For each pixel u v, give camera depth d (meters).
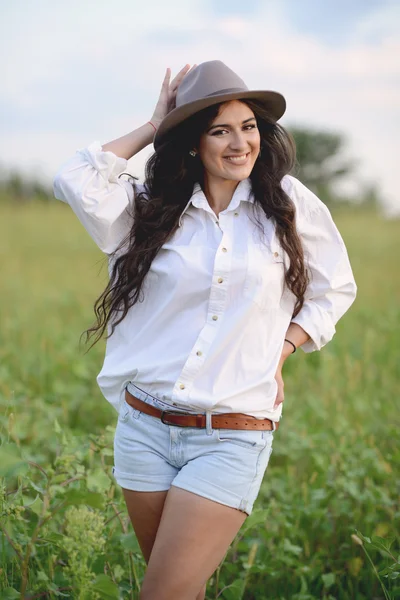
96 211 3.88
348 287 3.98
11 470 3.74
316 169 39.66
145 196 3.96
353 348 9.65
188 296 3.71
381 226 26.84
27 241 22.14
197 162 3.91
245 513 3.68
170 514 3.57
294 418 7.10
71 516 3.55
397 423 7.12
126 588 4.28
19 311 11.75
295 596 4.52
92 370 8.22
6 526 4.14
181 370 3.68
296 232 3.84
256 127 3.81
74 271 17.00
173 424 3.68
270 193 3.80
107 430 4.85
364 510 5.45
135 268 3.79
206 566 3.57
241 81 3.86
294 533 4.96
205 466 3.59
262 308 3.71
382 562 4.75
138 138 4.07
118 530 4.71
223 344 3.66
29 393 6.86
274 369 3.73
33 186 34.12
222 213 3.81
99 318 3.99
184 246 3.77
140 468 3.75
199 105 3.72
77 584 3.55
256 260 3.71
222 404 3.61
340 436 6.43
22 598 3.77
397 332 10.52
